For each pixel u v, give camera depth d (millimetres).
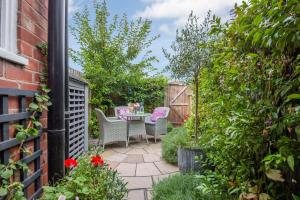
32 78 1538
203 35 2902
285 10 825
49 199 1383
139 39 7418
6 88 1210
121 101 6734
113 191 1864
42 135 1714
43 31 1752
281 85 1064
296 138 1005
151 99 7043
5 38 1295
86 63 6496
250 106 1259
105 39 7133
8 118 1221
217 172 1562
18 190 1197
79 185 1591
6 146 1199
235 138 1225
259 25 995
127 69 7152
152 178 2934
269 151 1076
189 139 3359
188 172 2592
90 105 5730
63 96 1666
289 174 1119
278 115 1092
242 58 1383
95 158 1989
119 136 4754
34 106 1475
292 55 1031
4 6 1294
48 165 1646
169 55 3129
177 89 7129
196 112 3072
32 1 1549
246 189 1197
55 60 1623
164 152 3775
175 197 1897
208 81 2307
